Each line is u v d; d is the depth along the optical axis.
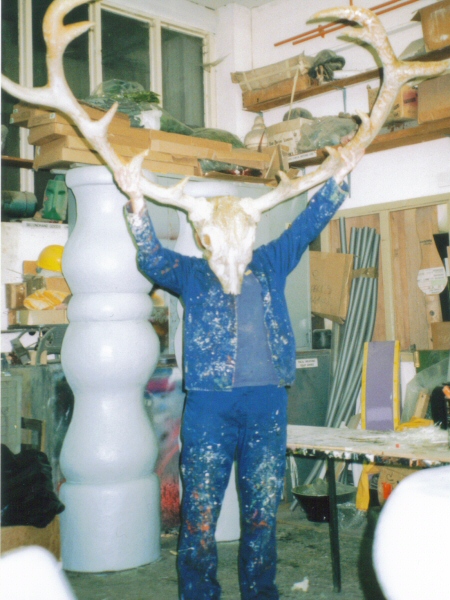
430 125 3.74
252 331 2.05
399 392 3.88
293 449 2.55
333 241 4.67
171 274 2.08
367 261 4.35
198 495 2.06
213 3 5.22
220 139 4.39
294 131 4.43
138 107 3.83
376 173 4.38
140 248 1.98
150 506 3.09
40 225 3.81
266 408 2.05
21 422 3.10
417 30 4.21
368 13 1.96
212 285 2.07
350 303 4.35
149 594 2.73
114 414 3.01
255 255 2.19
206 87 5.36
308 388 4.28
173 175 3.71
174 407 3.52
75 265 3.01
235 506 3.41
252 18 5.31
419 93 3.72
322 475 4.19
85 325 3.03
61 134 3.40
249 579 2.12
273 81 4.77
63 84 1.78
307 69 4.58
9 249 3.68
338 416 4.22
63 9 1.74
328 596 2.64
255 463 2.07
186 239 3.35
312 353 4.32
